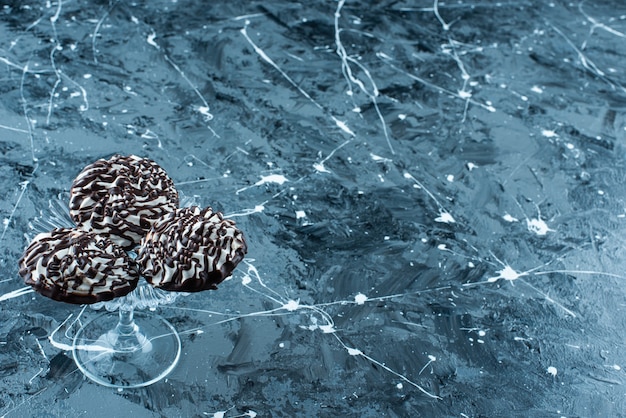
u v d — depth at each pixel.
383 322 0.95
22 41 1.20
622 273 1.02
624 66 1.28
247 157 1.09
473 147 1.13
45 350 0.90
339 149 1.11
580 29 1.33
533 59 1.27
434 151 1.12
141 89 1.15
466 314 0.96
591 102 1.22
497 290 0.99
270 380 0.90
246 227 1.01
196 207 0.84
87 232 0.82
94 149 1.08
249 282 0.97
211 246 0.81
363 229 1.03
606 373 0.93
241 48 1.22
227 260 0.81
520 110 1.19
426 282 0.99
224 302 0.95
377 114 1.16
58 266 0.80
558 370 0.93
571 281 1.00
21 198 1.01
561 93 1.22
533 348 0.94
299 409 0.88
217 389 0.89
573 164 1.13
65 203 0.88
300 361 0.91
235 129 1.12
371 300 0.96
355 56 1.24
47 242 0.81
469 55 1.26
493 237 1.04
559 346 0.94
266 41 1.24
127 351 0.90
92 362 0.89
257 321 0.94
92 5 1.26
